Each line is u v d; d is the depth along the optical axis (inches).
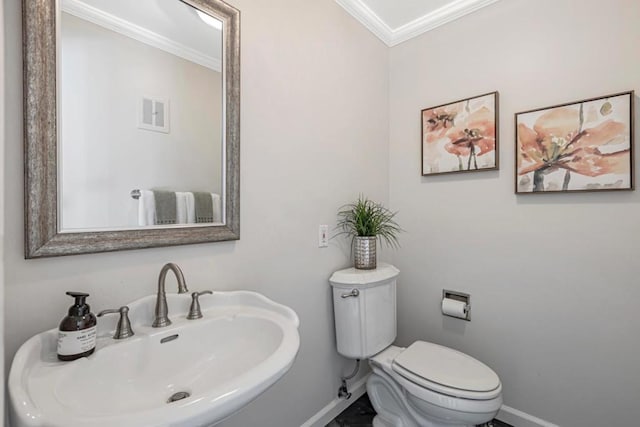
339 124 65.4
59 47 30.6
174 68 39.7
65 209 30.9
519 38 60.8
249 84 47.9
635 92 49.6
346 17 66.9
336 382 64.6
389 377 57.6
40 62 29.1
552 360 57.5
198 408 20.1
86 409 26.1
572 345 55.5
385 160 79.2
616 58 51.2
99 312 32.8
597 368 53.2
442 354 56.9
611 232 51.9
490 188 64.7
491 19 64.4
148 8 37.6
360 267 64.0
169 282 38.8
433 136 72.2
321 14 60.7
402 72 78.5
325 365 62.0
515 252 61.6
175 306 38.2
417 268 75.7
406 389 51.6
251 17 48.1
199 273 41.9
